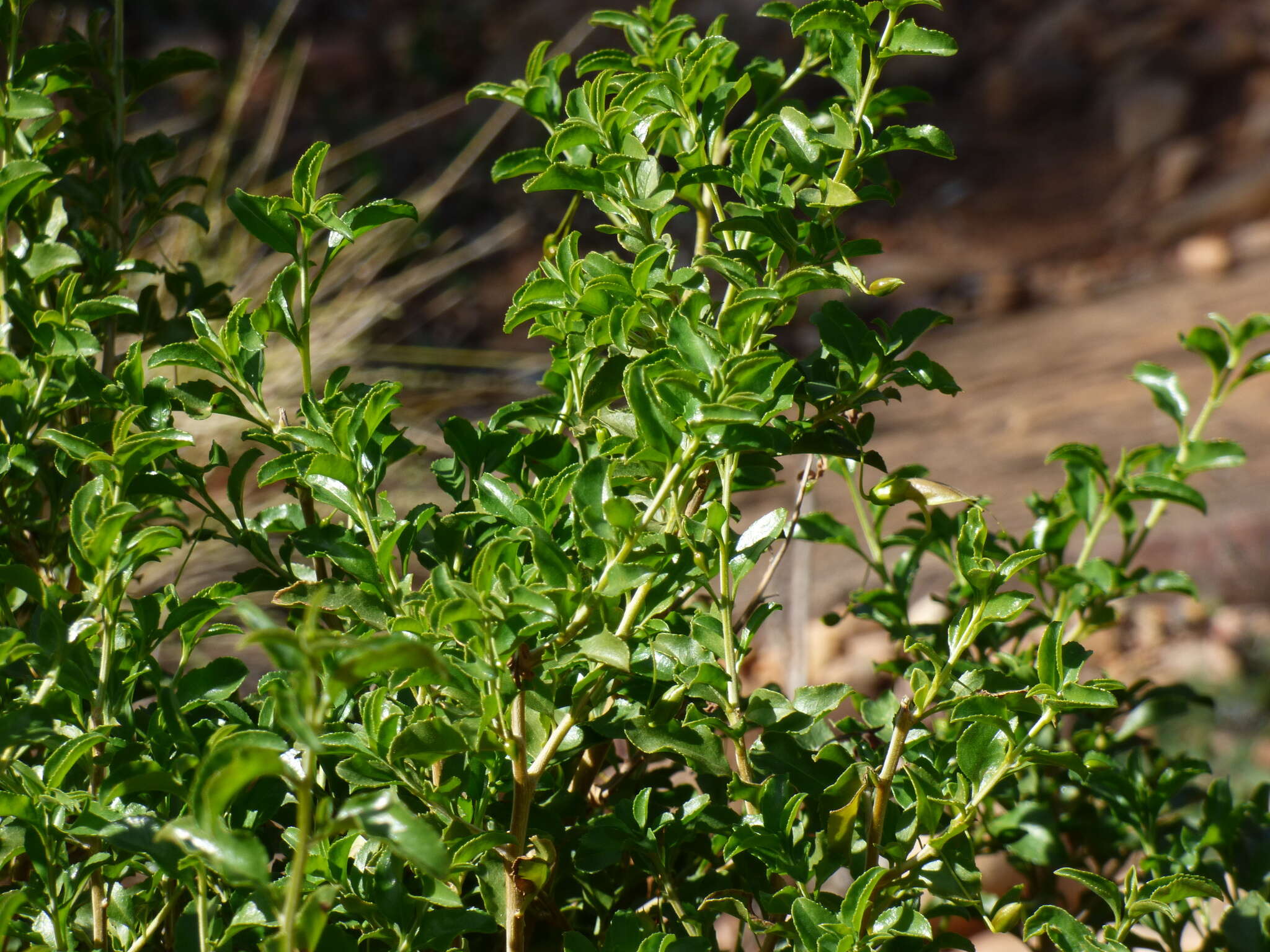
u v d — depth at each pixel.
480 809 1.00
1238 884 1.39
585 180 1.13
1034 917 1.01
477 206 8.48
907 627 1.49
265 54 5.07
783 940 1.25
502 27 10.45
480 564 0.89
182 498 1.12
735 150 1.15
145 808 1.00
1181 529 4.33
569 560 0.94
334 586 0.99
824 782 1.09
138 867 1.02
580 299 1.09
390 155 8.84
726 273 1.04
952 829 1.01
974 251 8.64
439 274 5.17
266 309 1.09
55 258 1.22
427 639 0.91
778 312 1.05
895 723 1.10
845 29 1.07
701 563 0.99
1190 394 5.58
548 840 0.97
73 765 0.95
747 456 1.11
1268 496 4.47
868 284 1.06
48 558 1.30
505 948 1.15
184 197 4.43
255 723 1.08
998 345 6.93
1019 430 5.36
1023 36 11.04
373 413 1.01
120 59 1.44
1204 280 7.59
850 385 1.10
